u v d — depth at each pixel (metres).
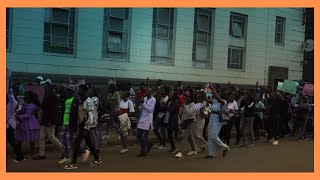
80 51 16.12
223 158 11.10
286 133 16.75
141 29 17.89
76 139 9.16
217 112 11.09
